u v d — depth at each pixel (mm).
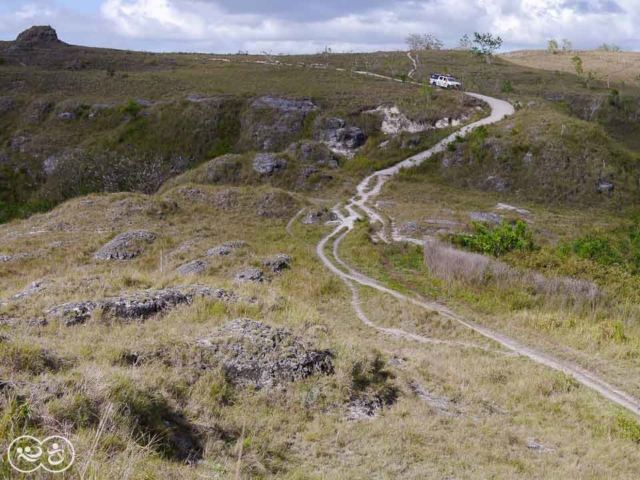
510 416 12117
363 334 17922
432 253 27234
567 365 16094
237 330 12453
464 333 18547
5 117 89625
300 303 17781
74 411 7559
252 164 56219
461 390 13133
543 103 72500
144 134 80625
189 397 9594
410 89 86750
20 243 30250
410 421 10703
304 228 36656
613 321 19234
